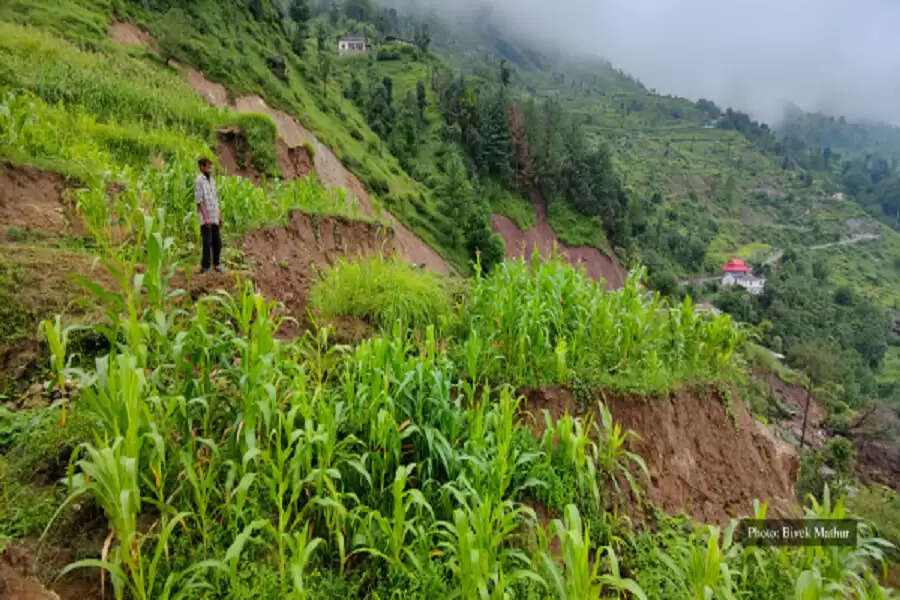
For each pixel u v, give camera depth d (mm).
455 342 8898
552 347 8789
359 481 5551
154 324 5340
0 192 9055
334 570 4895
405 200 54531
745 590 6492
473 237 54938
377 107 74000
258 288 9273
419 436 6020
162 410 4672
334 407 5879
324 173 41562
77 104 18234
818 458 30406
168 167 12961
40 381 5762
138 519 4453
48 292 6664
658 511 7656
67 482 3982
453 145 73688
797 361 50781
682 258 96688
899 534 20641
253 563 4406
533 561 5250
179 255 9422
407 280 9742
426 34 129875
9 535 3922
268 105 43469
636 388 8664
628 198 90562
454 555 4984
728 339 10703
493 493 5730
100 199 8969
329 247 14398
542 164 77688
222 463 4840
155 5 42938
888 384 65188
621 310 9703
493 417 6371
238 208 11984
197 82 37344
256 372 4977
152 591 4023
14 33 22234
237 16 56062
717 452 9633
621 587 4332
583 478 6578
